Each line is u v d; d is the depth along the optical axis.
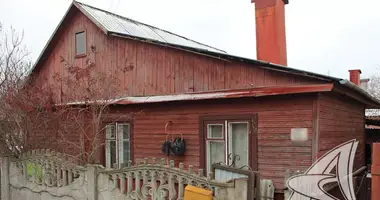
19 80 8.50
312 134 5.71
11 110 7.30
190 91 7.54
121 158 8.59
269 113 6.22
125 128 8.68
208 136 7.00
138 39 8.47
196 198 3.78
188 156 7.26
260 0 8.13
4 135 7.19
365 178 5.36
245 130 6.60
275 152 6.09
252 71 6.55
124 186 4.88
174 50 7.91
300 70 5.69
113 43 9.34
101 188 5.15
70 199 5.66
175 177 4.29
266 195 3.62
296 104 5.93
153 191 4.49
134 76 8.75
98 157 8.35
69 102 8.21
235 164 6.60
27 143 7.33
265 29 7.98
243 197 3.54
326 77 5.39
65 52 10.63
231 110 6.71
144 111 8.16
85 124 7.80
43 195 6.25
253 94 6.13
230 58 6.74
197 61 7.47
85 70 8.66
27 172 6.64
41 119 8.08
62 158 5.91
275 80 6.22
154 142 7.91
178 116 7.52
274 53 7.81
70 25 10.55
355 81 10.12
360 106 9.77
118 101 8.32
